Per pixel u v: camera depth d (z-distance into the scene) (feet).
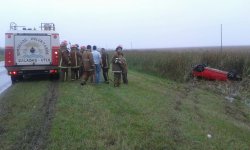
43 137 32.01
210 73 86.99
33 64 77.20
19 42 76.54
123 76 73.31
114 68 67.31
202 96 65.26
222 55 102.17
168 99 55.67
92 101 49.06
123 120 37.88
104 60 71.97
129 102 49.16
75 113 41.04
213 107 55.11
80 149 28.81
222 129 38.47
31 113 41.98
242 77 89.10
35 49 77.10
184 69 89.61
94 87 65.46
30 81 78.95
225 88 78.23
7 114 41.93
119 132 33.17
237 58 96.68
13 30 76.43
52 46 77.66
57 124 36.04
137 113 41.93
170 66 95.40
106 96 54.08
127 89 63.82
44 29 79.41
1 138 32.07
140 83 76.48
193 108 49.70
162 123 37.63
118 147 29.25
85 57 68.33
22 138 31.81
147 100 51.90
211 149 30.63
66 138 31.45
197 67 88.53
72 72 77.82
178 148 29.94
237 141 34.32
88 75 69.00
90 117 39.06
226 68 96.07
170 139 32.09
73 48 76.95
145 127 35.45
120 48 67.87
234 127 41.06
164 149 29.63
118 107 45.03
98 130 33.81
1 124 36.94
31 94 57.21
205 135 34.65
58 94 56.39
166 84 79.25
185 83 83.87
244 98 68.54
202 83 84.38
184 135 33.65
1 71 120.47
